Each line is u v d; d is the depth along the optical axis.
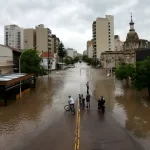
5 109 20.19
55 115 17.83
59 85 37.66
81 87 34.78
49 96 26.88
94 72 69.62
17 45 126.38
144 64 23.47
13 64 41.56
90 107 20.50
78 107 20.48
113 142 12.12
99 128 14.41
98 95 27.41
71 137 12.86
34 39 110.94
